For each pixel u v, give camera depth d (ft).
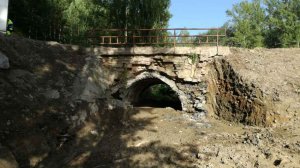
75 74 54.13
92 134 45.65
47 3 81.46
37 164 37.19
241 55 61.52
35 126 40.37
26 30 79.25
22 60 50.24
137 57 63.10
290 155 40.14
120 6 83.20
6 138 36.50
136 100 75.72
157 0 82.89
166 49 61.36
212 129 51.21
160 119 54.85
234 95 56.34
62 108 45.60
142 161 39.55
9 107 39.81
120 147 43.06
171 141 45.52
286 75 56.54
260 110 51.13
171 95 96.73
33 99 43.98
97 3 90.17
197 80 59.98
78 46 63.26
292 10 142.41
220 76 59.57
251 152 41.70
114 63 63.87
